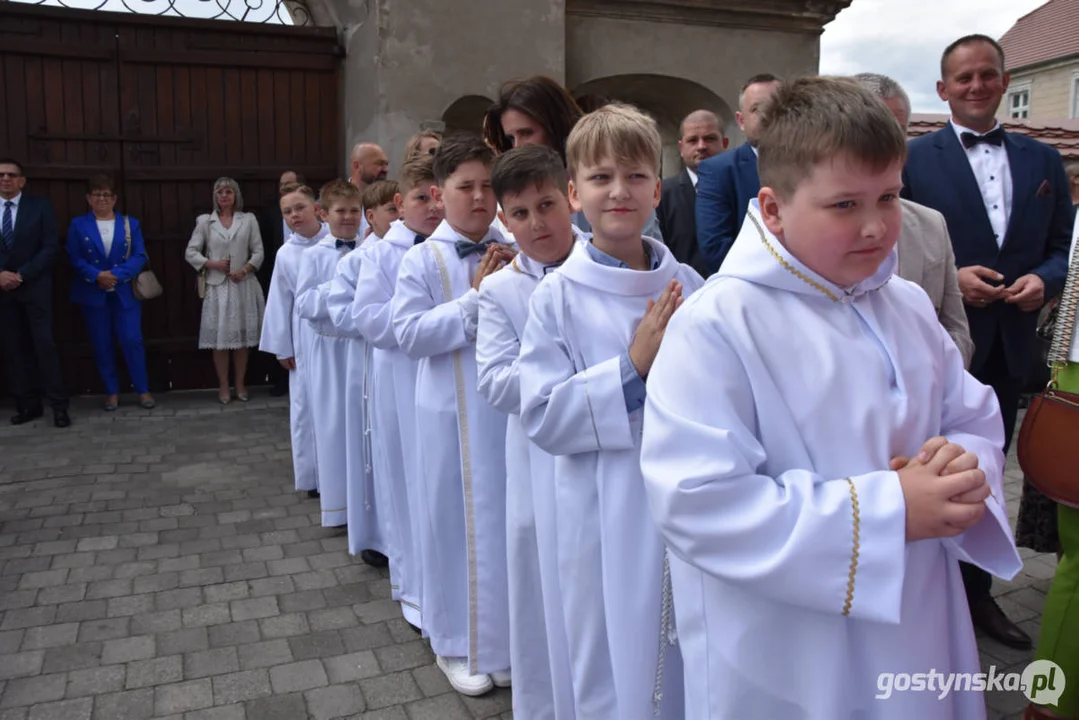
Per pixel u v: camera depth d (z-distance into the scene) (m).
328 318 4.16
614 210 1.89
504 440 2.74
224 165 7.39
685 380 1.36
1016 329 3.11
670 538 1.35
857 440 1.32
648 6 6.88
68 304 7.35
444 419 2.82
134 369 7.16
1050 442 2.21
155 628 3.35
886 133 1.23
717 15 7.04
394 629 3.34
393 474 3.36
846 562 1.23
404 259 2.93
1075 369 2.35
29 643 3.22
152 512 4.74
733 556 1.29
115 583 3.78
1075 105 24.64
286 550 4.20
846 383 1.33
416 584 3.34
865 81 2.89
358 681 2.95
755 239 1.38
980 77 3.03
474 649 2.79
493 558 2.74
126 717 2.74
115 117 7.11
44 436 6.32
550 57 6.57
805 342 1.34
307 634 3.30
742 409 1.35
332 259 4.52
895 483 1.25
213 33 7.23
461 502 2.87
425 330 2.73
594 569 1.95
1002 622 3.10
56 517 4.63
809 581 1.24
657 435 1.36
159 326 7.54
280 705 2.80
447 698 2.84
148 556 4.10
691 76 7.09
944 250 2.77
